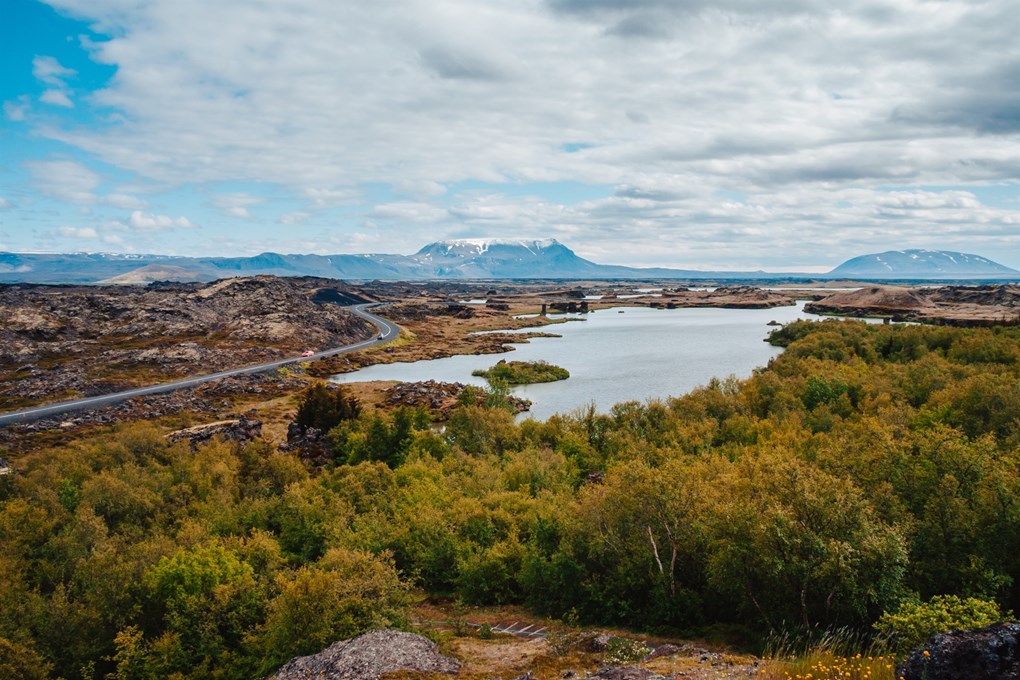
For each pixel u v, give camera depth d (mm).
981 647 21531
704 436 97375
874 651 33531
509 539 63219
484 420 112500
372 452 110938
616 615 51688
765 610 43625
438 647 41719
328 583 44375
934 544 43719
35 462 103000
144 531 73438
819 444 79875
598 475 89000
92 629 50156
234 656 46469
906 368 132625
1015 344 145375
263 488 87312
